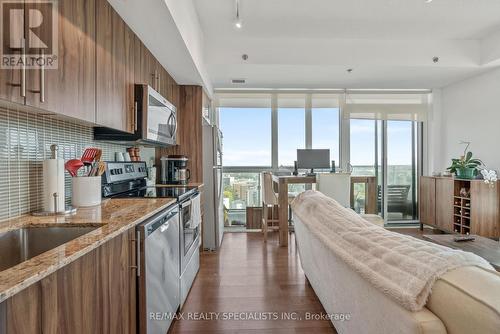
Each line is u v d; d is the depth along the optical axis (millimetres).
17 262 1207
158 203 1844
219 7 2867
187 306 2219
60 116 1440
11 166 1354
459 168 3898
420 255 915
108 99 1692
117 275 1209
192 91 3672
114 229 1152
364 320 1142
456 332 725
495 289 699
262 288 2525
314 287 2180
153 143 2764
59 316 827
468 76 4094
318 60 3611
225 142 4848
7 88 958
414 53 3660
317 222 1687
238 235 4461
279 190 3848
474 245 2221
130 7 1760
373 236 1195
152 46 2379
